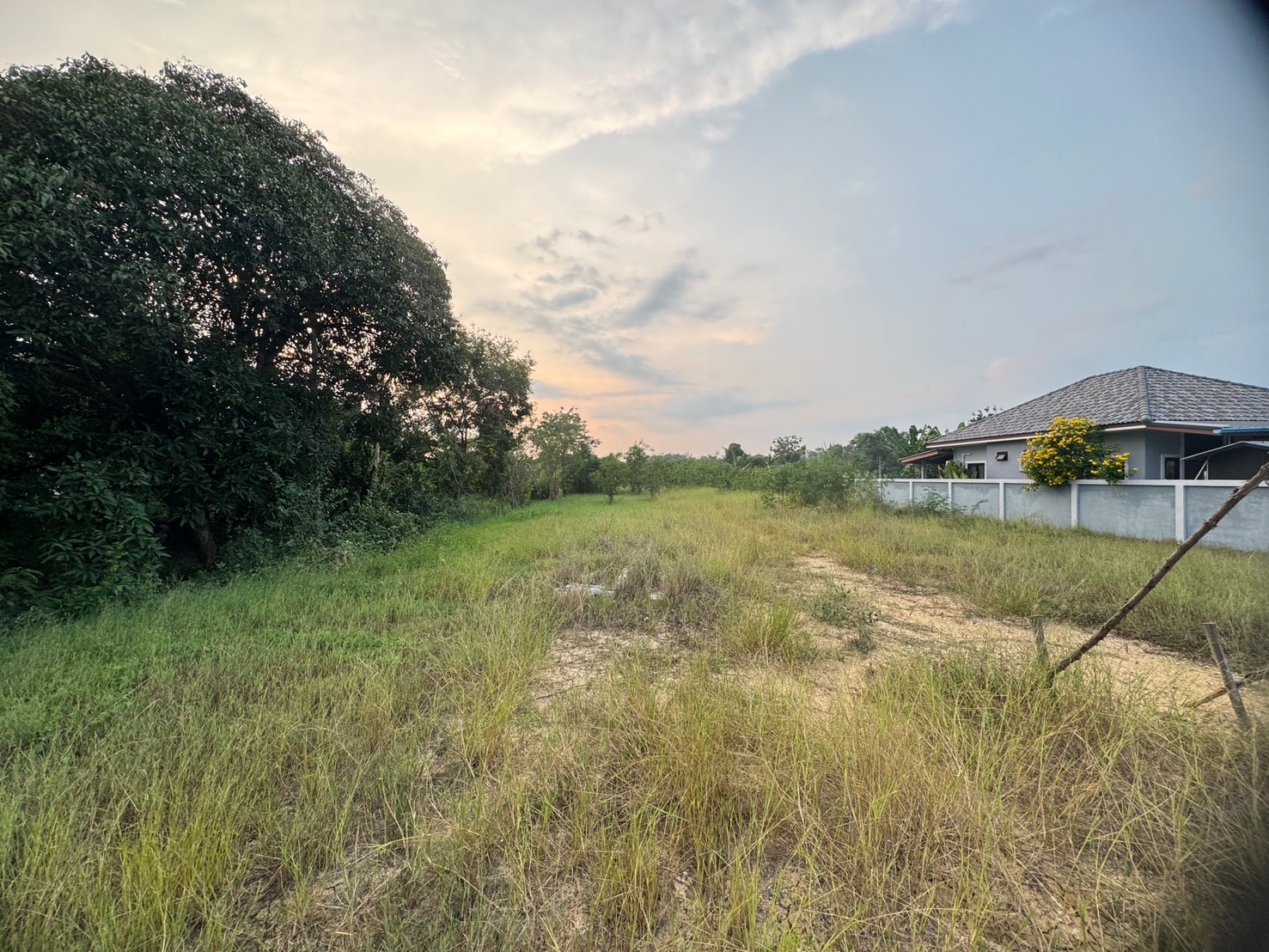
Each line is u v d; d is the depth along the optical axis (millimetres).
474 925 1486
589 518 12648
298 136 8000
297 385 8680
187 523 6613
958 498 12266
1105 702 2596
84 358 5891
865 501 13344
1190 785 2018
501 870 1764
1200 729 2389
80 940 1451
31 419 5836
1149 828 1827
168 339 6020
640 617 4852
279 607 4828
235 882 1689
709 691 2859
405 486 12406
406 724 2729
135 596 5020
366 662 3453
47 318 5008
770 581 5961
